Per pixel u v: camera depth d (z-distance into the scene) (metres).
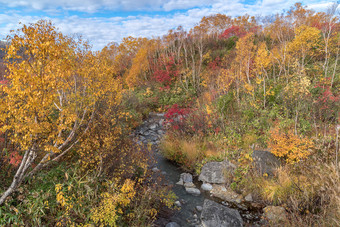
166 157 8.03
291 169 5.64
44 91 3.17
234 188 5.82
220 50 25.45
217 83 13.59
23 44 2.97
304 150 5.74
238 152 7.19
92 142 4.79
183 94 17.95
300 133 7.07
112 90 5.02
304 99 8.16
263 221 4.52
